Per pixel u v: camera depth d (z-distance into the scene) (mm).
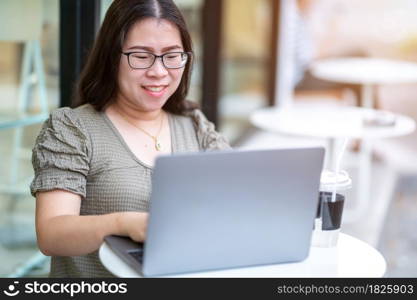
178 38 2273
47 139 2256
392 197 6289
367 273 1959
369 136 4625
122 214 2008
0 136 3455
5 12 3324
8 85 3412
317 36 9641
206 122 2586
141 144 2367
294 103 9570
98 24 3367
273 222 1877
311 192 1888
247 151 1761
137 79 2242
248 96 8242
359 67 7312
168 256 1802
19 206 3637
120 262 1913
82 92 2395
